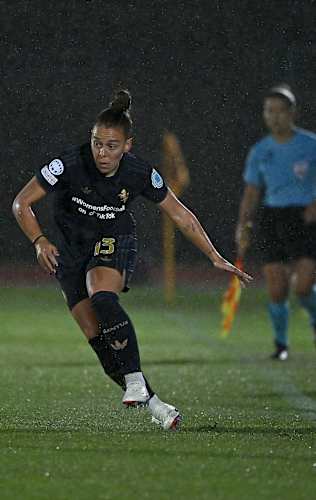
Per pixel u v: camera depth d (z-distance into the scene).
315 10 50.53
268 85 52.09
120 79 48.38
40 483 16.36
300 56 51.47
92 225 21.16
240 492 15.83
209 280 62.84
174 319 49.28
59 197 21.16
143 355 38.12
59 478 16.69
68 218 21.20
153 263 60.25
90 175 20.61
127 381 20.69
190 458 18.23
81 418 23.53
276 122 37.72
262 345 41.41
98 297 20.73
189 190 56.34
